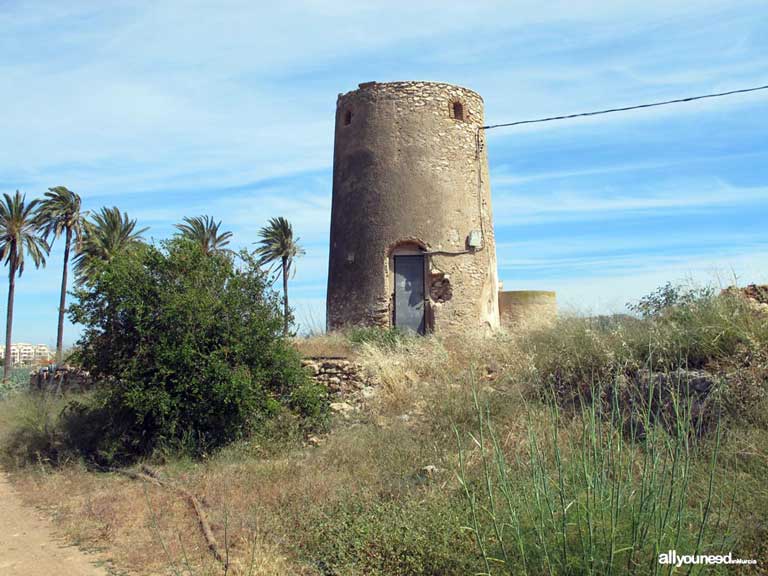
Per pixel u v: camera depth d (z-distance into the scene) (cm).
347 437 1016
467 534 596
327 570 611
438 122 1877
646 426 565
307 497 768
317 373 1301
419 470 803
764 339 848
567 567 488
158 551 677
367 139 1881
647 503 496
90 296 1255
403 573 583
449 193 1853
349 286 1856
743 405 737
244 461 1035
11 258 3753
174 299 1191
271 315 1273
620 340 973
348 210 1897
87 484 1021
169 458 1114
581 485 562
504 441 815
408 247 1838
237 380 1139
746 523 532
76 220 3734
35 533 785
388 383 1240
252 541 671
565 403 923
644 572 470
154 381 1166
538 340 1187
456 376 1187
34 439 1295
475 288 1844
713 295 1019
